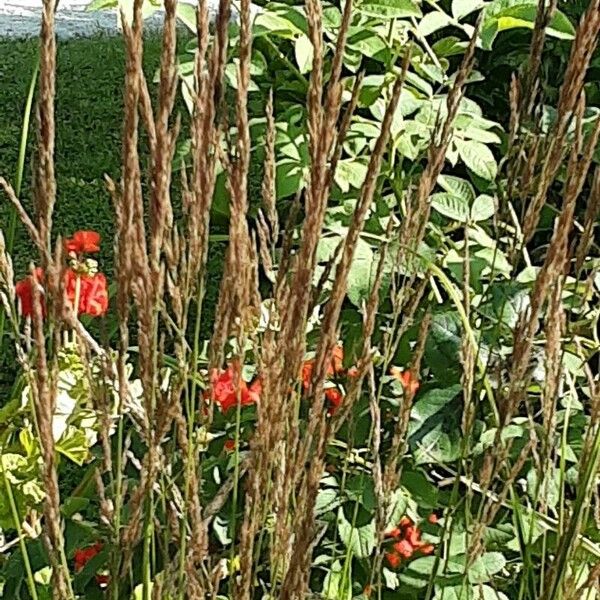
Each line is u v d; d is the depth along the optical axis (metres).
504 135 2.77
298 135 2.37
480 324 2.07
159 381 1.37
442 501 2.01
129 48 1.16
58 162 6.20
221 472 1.97
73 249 2.23
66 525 1.84
